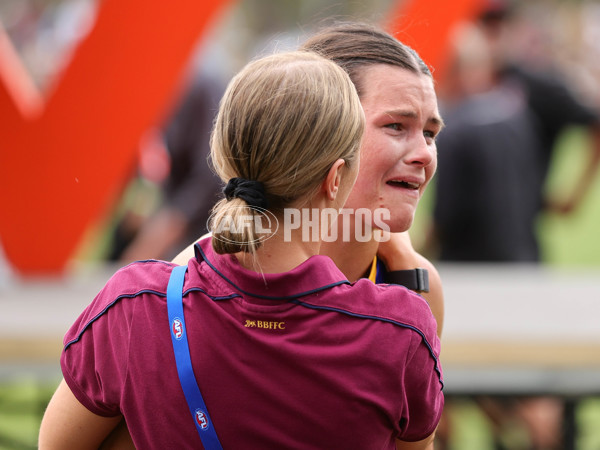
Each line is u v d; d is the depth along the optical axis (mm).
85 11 39250
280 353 4391
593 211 41344
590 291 13508
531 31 24359
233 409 4426
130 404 4605
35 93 14203
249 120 4398
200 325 4504
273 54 4785
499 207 15375
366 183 5160
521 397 10398
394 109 5078
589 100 18141
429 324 4672
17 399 15367
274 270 4539
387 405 4469
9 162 13742
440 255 16031
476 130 15289
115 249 18531
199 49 13570
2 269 14219
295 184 4410
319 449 4441
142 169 17797
